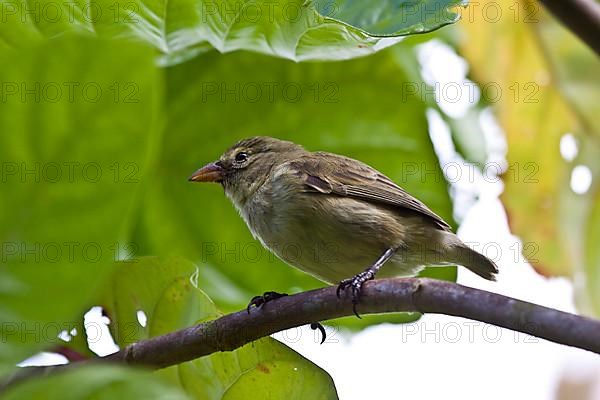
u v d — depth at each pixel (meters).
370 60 10.31
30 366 4.31
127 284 7.45
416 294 6.46
